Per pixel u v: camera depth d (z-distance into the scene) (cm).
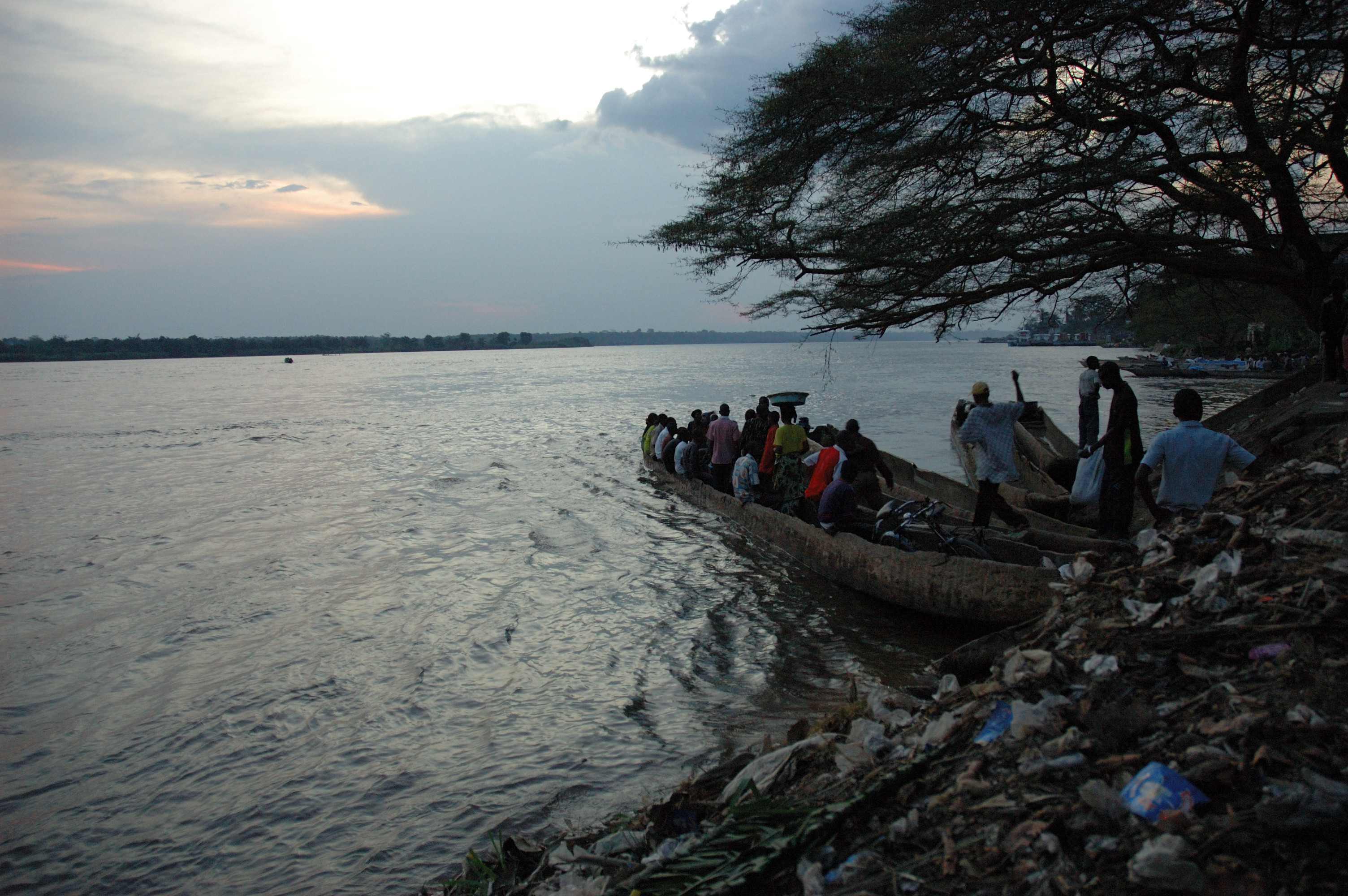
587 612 861
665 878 299
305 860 462
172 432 2941
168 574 1072
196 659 771
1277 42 868
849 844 284
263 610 908
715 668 696
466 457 2128
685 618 827
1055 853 235
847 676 657
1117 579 402
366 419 3328
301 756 583
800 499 1111
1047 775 271
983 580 714
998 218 895
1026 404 1591
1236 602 331
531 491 1603
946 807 280
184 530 1331
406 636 809
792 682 654
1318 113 897
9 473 1997
